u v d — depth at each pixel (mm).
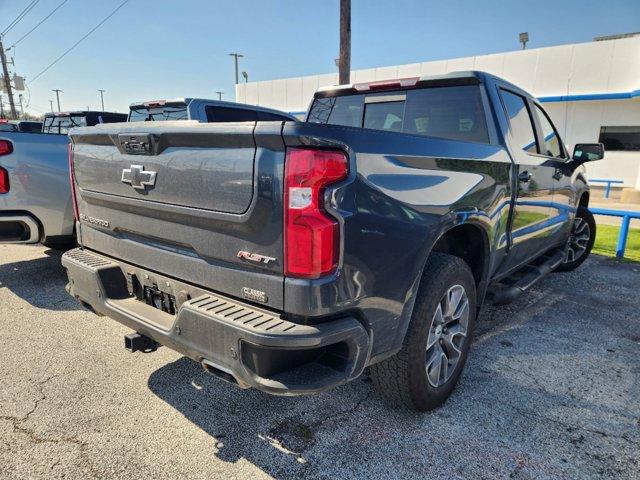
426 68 20469
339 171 1740
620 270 5883
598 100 17406
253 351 1741
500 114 3234
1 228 4371
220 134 1841
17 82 37344
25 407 2633
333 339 1759
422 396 2484
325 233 1711
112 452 2266
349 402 2723
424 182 2205
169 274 2303
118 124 2418
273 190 1735
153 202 2236
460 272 2555
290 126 1667
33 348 3387
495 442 2371
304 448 2312
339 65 11250
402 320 2154
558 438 2410
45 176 4406
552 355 3389
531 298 4707
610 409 2689
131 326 2342
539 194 3793
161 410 2625
